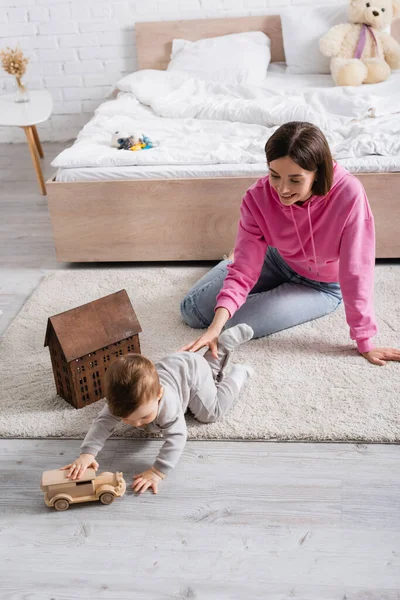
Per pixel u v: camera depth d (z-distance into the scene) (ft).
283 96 9.19
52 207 7.80
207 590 4.14
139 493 4.88
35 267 8.33
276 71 10.99
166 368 5.12
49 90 12.48
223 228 7.75
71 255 8.08
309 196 5.51
